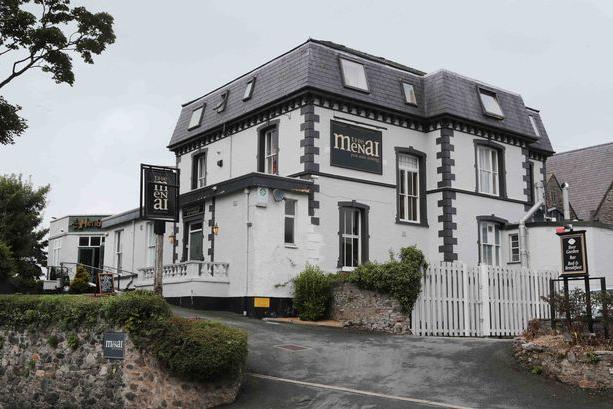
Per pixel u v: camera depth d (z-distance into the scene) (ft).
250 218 72.13
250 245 71.46
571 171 137.39
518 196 94.32
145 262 95.40
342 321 64.64
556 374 40.91
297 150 78.18
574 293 44.39
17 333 46.39
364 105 81.30
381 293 61.52
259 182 71.67
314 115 77.61
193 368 38.73
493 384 40.83
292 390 41.11
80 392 41.88
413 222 85.35
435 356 48.42
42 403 43.65
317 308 66.23
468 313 63.67
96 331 42.04
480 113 89.81
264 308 70.13
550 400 37.52
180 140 98.32
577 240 44.55
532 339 44.83
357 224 80.79
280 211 73.20
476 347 50.75
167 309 41.75
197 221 82.84
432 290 62.08
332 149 78.64
